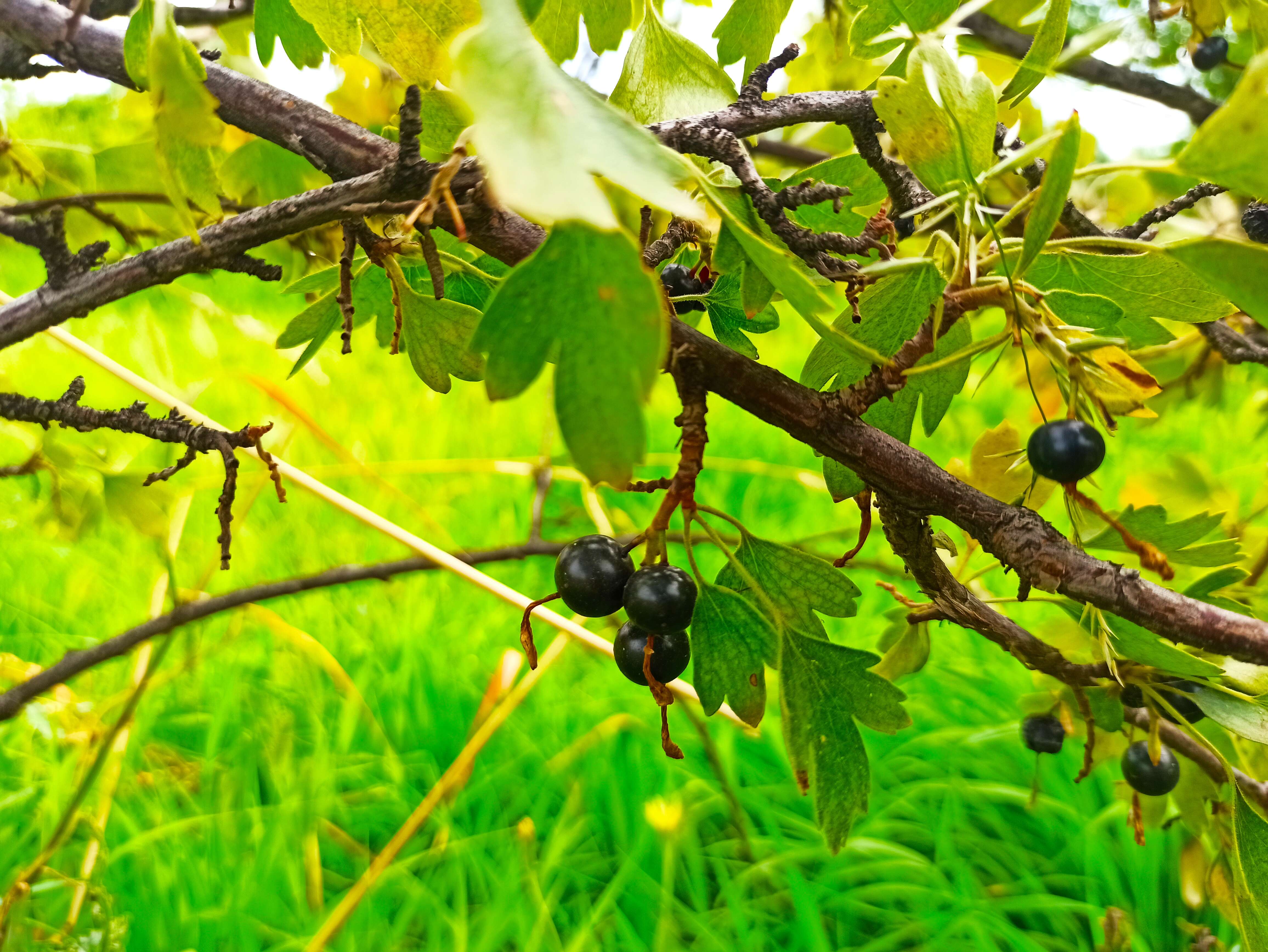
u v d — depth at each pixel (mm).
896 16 207
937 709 516
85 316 204
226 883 391
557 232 149
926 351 182
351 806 452
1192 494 343
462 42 150
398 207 182
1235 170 167
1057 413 384
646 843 423
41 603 578
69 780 431
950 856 418
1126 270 203
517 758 479
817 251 191
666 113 223
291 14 234
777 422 187
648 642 191
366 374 871
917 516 211
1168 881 412
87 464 339
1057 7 194
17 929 339
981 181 185
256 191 296
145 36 185
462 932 366
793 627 203
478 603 604
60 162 299
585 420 152
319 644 522
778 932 396
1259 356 312
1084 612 230
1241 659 187
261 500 679
